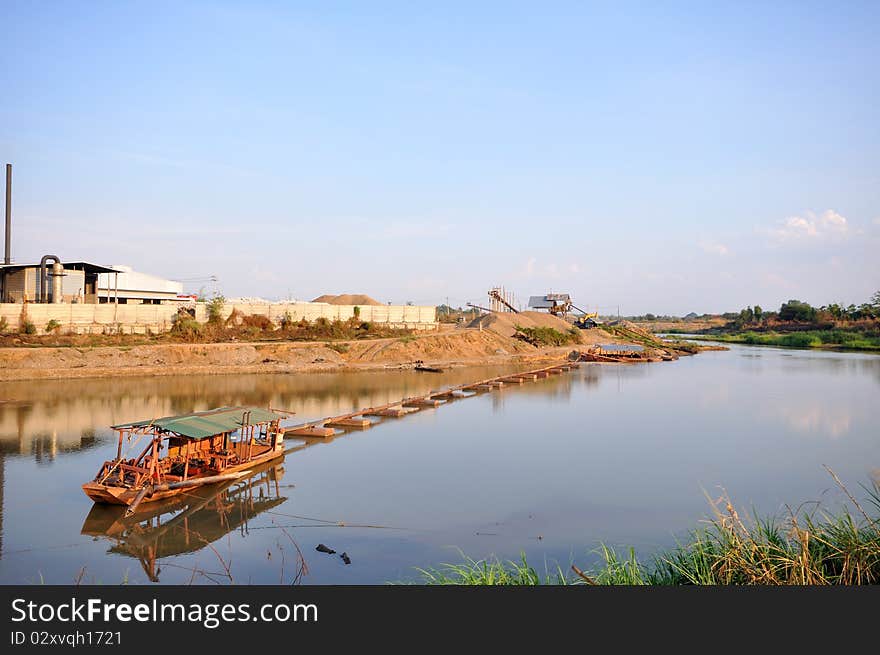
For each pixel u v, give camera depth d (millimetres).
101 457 30344
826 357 105062
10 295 72062
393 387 59344
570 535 20812
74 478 27062
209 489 26125
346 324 90000
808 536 11727
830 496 25000
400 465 30328
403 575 17438
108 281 81375
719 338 176875
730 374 75188
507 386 62781
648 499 24812
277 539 20547
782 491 25828
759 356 108438
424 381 64688
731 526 12539
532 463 30719
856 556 11414
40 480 26703
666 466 30078
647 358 96875
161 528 21531
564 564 18203
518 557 18906
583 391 58875
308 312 87500
